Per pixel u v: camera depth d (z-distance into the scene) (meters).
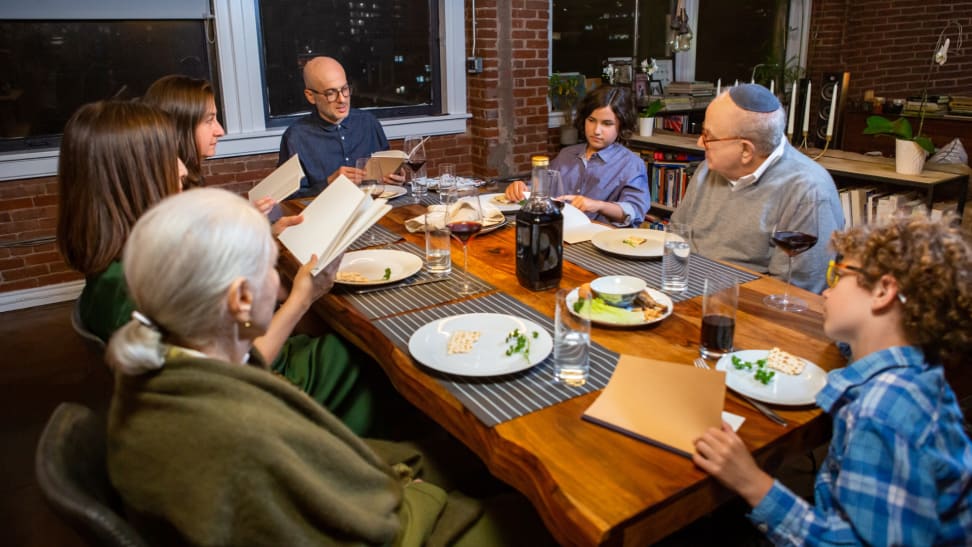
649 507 0.89
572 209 2.24
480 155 4.66
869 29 5.86
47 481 0.80
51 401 2.56
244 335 0.96
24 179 3.33
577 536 0.88
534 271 1.63
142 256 0.85
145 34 3.52
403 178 2.92
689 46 4.92
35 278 3.48
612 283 1.59
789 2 5.89
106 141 1.30
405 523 1.12
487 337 1.38
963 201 3.09
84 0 3.28
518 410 1.13
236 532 0.84
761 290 1.67
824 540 0.93
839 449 1.01
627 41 5.21
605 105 2.67
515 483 1.04
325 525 0.89
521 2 4.41
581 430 1.07
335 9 4.06
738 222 2.10
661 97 4.82
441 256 1.78
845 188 3.25
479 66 4.43
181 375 0.86
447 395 1.18
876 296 0.98
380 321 1.49
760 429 1.07
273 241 0.95
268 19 3.85
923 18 5.58
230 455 0.82
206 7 3.60
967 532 0.93
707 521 1.47
